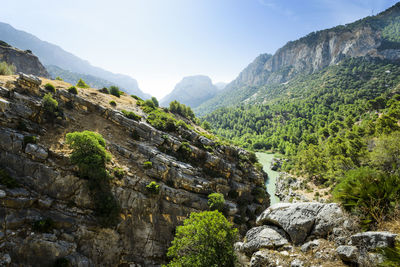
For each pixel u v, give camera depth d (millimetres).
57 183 21250
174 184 31281
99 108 34969
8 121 22375
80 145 22234
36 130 24328
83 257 19406
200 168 38438
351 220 8664
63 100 32156
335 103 155125
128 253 23156
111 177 23797
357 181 9711
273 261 9016
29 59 94250
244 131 167625
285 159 92688
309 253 8648
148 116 42844
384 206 8297
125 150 30234
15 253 16125
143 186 26938
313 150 68250
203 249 13086
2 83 26172
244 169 46594
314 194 47375
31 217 18328
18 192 18562
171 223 28312
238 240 14438
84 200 21812
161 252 25703
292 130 136375
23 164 20656
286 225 10469
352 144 52156
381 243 6848
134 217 24781
